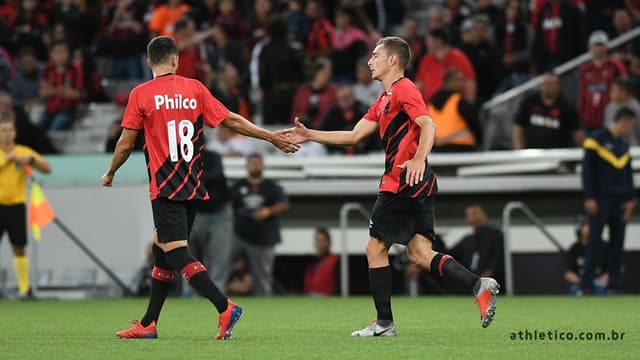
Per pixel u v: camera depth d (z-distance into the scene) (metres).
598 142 55.47
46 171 55.09
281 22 70.12
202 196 28.62
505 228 58.16
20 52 79.56
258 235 59.56
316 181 65.00
